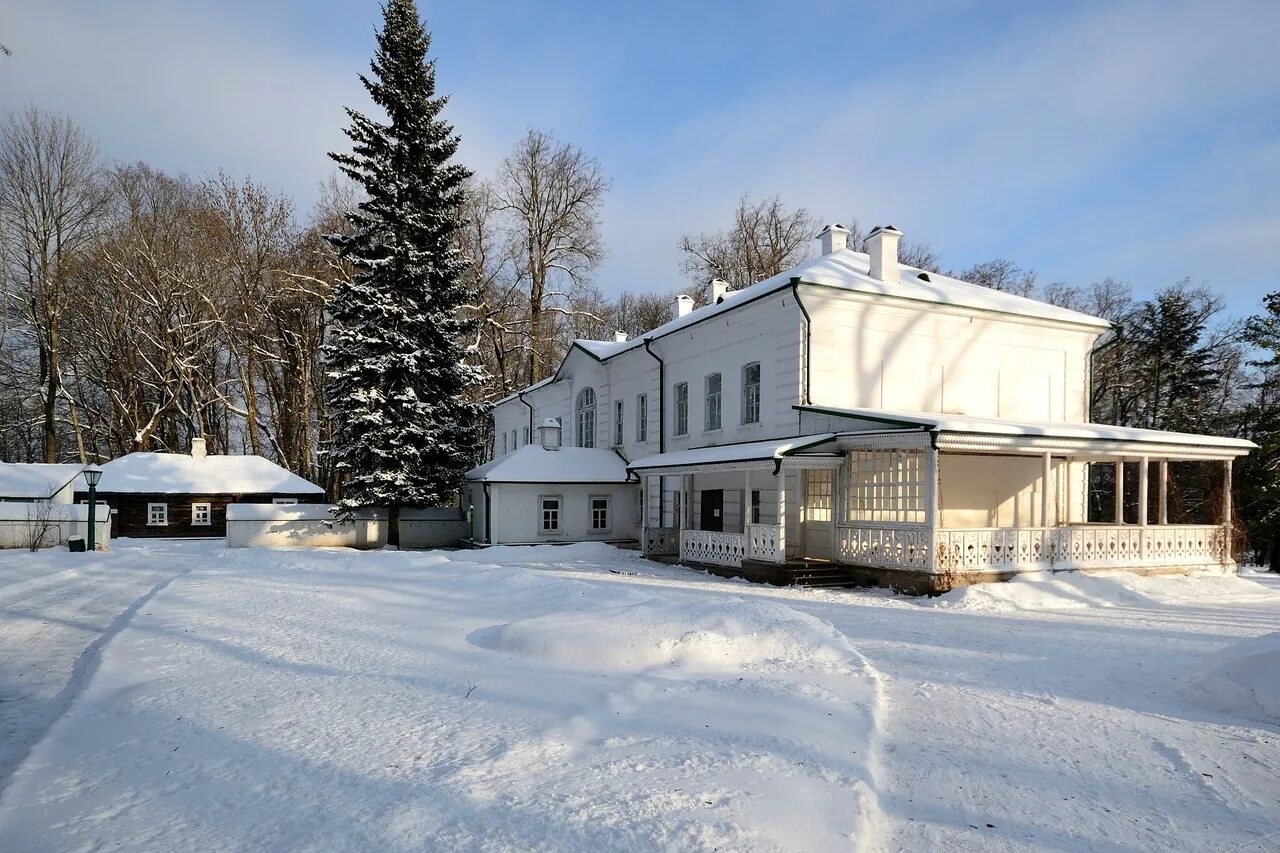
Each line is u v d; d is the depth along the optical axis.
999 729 6.35
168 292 40.31
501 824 4.02
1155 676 8.41
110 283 41.72
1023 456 20.77
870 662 8.84
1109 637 10.80
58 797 4.46
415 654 8.25
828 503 18.86
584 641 8.13
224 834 3.95
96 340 42.50
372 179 27.92
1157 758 5.74
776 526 17.31
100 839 3.90
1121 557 17.53
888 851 4.12
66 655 8.87
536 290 43.62
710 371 23.05
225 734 5.57
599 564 22.23
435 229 28.30
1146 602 15.27
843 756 5.20
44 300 40.62
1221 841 4.39
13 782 4.69
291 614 10.89
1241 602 15.34
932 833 4.38
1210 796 5.04
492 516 26.56
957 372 20.83
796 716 6.03
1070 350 22.52
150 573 17.98
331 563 18.66
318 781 4.66
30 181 40.88
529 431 38.47
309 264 40.00
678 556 22.56
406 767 4.88
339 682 7.05
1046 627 11.68
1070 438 16.69
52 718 6.29
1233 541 19.47
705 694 6.63
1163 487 19.09
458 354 28.98
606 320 54.53
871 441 16.70
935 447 15.25
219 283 40.38
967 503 20.02
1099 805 4.86
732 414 21.86
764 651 8.23
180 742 5.42
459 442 29.45
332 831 3.96
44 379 43.91
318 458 42.78
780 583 16.94
